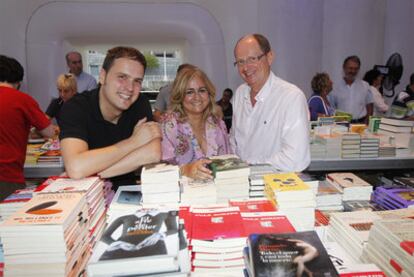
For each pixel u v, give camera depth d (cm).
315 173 316
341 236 113
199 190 129
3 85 212
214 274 90
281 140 195
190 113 195
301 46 521
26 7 517
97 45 592
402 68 559
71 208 92
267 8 523
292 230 98
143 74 143
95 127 153
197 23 546
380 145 312
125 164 143
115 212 107
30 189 143
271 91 202
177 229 88
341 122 350
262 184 139
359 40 511
